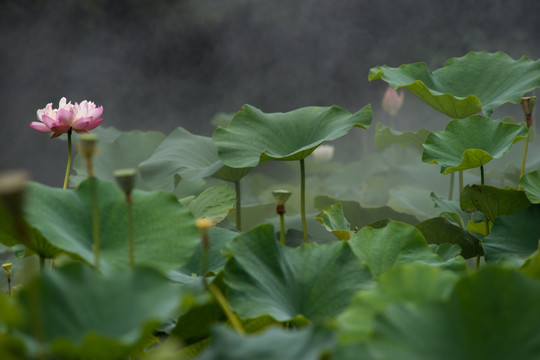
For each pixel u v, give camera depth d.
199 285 5.36
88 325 4.94
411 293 5.02
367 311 4.98
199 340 5.30
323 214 5.85
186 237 5.30
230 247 5.26
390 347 4.41
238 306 5.18
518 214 5.73
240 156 5.83
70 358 4.68
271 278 5.25
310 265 5.29
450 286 5.02
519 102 6.17
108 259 5.27
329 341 4.55
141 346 5.19
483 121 5.89
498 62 6.40
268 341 4.65
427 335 4.54
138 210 5.36
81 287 4.98
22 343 4.49
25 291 4.95
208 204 5.96
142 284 4.99
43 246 5.29
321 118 5.93
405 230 5.45
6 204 4.00
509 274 4.80
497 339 4.57
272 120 5.96
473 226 5.95
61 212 5.32
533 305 4.68
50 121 5.81
